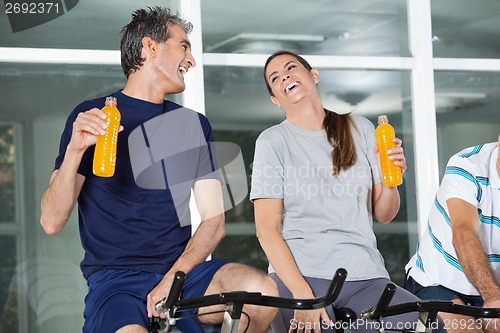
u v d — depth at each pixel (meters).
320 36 4.76
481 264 2.89
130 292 2.86
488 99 4.98
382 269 3.20
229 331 2.34
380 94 4.82
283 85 3.38
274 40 4.68
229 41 4.62
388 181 3.06
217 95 4.57
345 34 4.79
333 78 4.77
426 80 4.86
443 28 4.96
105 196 3.01
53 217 2.91
